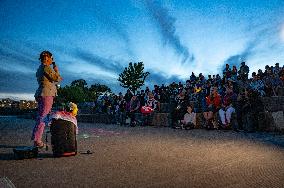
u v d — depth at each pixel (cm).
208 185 395
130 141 866
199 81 1886
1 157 586
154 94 2003
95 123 2034
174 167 504
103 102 2372
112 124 1878
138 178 428
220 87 1662
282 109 1370
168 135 1068
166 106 1875
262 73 1681
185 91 1666
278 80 1546
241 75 1680
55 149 587
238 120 1330
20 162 539
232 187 388
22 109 3941
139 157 596
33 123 1770
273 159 585
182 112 1500
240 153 656
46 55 695
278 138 969
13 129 1263
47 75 682
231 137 1002
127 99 1755
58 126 589
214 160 571
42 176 438
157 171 473
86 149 700
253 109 1250
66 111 624
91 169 484
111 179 422
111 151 671
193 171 475
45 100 684
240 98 1316
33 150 576
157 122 1717
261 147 754
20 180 414
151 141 869
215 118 1402
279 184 404
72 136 603
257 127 1262
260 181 418
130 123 1706
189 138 962
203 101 1541
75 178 427
